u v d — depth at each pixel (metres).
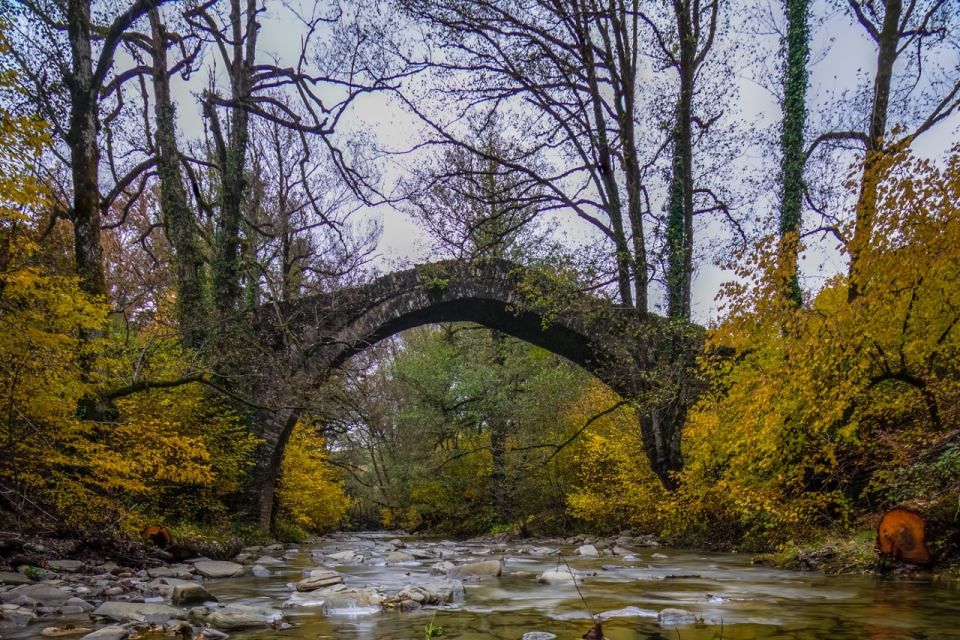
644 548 13.50
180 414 13.70
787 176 13.99
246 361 15.08
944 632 3.80
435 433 24.94
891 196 8.14
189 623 4.31
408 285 17.97
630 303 14.97
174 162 16.28
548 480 21.91
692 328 13.78
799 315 9.09
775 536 10.16
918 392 8.77
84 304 9.01
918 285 8.23
